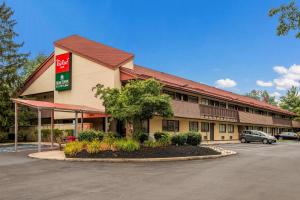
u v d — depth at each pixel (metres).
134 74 28.97
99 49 34.31
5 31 38.50
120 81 29.95
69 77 32.59
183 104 32.47
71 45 33.91
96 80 30.62
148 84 20.31
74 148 18.33
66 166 15.29
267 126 56.22
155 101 19.50
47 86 35.59
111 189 9.77
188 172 13.28
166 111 20.48
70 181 11.17
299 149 28.48
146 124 30.20
